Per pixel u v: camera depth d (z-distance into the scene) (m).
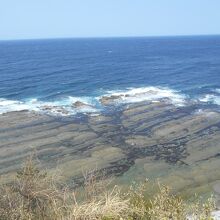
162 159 27.22
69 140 31.36
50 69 80.44
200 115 38.81
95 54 135.00
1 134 32.62
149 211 7.28
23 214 8.01
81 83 59.28
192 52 139.00
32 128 34.56
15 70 78.38
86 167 25.55
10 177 23.39
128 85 58.12
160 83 60.16
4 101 45.53
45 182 9.32
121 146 29.98
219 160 26.78
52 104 43.97
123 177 24.02
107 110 41.38
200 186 22.41
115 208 7.36
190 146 29.83
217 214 9.82
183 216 7.25
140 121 36.91
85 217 7.25
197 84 58.50
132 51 153.12
